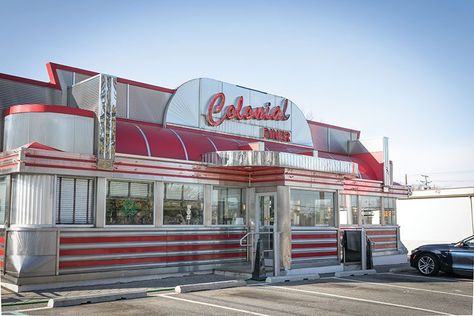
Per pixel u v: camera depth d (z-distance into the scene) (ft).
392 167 76.38
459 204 101.55
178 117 54.19
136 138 47.29
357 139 80.38
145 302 34.65
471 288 43.83
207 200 52.03
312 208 57.52
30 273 38.52
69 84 48.75
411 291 41.47
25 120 42.29
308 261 55.52
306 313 31.37
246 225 55.57
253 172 55.77
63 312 31.01
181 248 48.93
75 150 42.52
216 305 33.63
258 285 43.34
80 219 42.34
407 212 108.68
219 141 55.31
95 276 42.16
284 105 66.69
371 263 56.08
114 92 44.47
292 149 63.52
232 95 59.88
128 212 45.65
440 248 53.62
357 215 69.87
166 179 48.14
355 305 34.40
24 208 39.83
